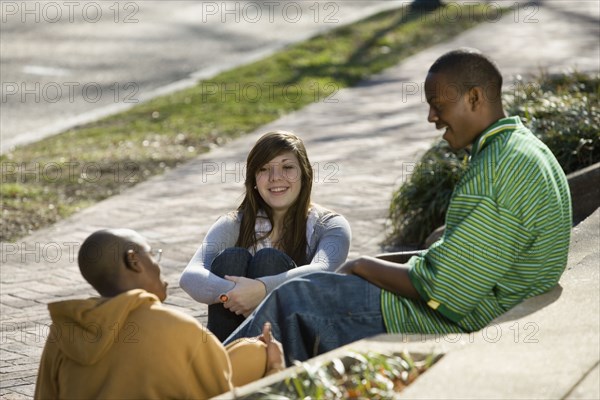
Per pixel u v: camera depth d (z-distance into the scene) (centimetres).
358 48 2131
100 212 1100
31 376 661
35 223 1066
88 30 2411
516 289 484
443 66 489
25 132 1542
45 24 2483
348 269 495
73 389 424
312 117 1559
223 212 1081
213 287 573
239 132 1477
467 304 472
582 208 802
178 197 1150
